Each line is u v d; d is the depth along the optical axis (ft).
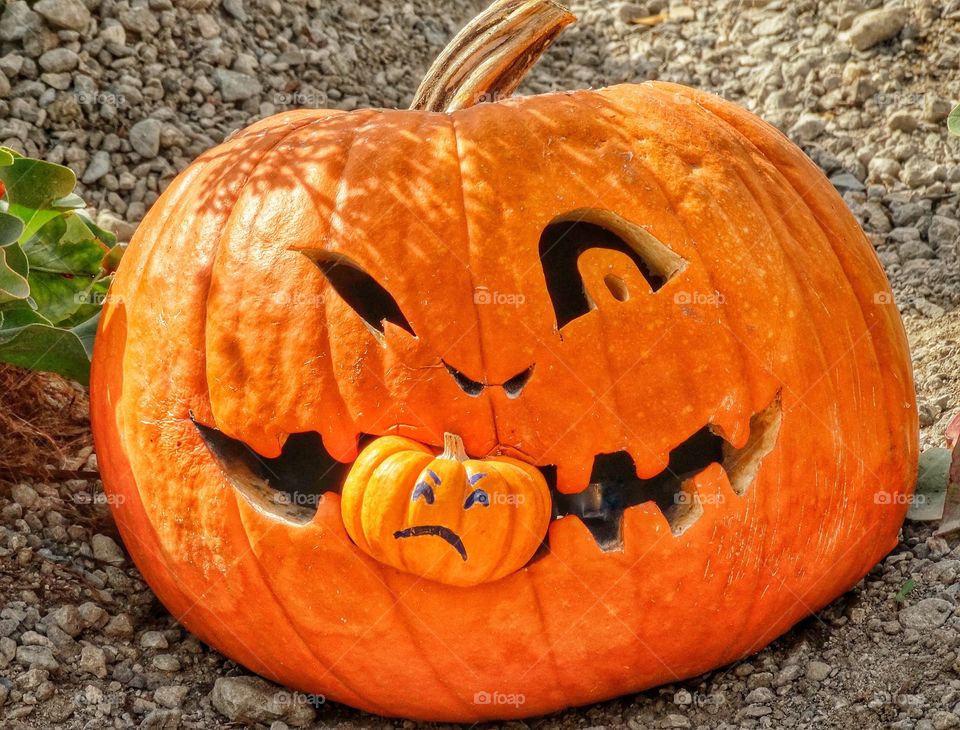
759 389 1.85
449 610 1.81
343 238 1.85
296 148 1.97
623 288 1.83
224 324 1.87
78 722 1.93
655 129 1.95
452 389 1.79
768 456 1.86
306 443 1.92
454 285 1.81
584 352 1.79
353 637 1.86
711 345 1.82
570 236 1.92
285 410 1.82
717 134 2.01
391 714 1.96
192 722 1.97
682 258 1.85
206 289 1.91
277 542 1.85
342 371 1.81
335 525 1.82
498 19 2.20
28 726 1.90
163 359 1.93
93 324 2.29
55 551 2.24
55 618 2.06
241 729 1.97
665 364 1.81
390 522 1.73
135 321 1.99
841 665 2.00
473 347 1.79
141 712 1.98
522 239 1.82
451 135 1.91
